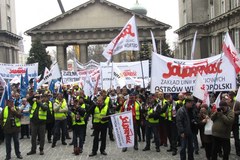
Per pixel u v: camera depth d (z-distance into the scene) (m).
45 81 23.73
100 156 14.65
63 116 17.14
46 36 68.38
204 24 63.41
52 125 18.23
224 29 55.28
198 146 14.88
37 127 15.33
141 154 14.80
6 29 64.69
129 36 17.27
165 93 15.38
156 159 13.84
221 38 57.72
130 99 15.95
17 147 14.52
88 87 22.39
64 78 28.28
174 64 15.04
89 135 20.16
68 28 68.44
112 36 68.50
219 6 58.22
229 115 11.71
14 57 70.19
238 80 19.69
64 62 68.88
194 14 65.31
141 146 16.50
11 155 15.27
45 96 17.56
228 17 52.00
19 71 25.28
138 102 15.98
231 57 14.49
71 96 21.03
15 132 14.27
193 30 64.50
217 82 14.84
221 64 14.74
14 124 14.20
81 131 15.19
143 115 15.91
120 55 68.44
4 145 17.97
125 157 14.33
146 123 15.40
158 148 15.24
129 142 14.05
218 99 13.93
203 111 12.95
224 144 11.83
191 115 13.06
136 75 27.28
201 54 64.38
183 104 13.72
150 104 15.30
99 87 24.69
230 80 14.70
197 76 13.17
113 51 17.50
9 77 25.16
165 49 66.25
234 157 13.59
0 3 64.25
